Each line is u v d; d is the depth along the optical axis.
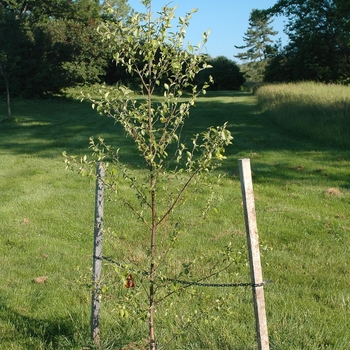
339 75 43.34
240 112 27.95
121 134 19.55
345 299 5.51
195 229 8.14
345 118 17.34
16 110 31.38
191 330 4.55
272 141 17.03
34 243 7.68
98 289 4.09
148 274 3.94
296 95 25.44
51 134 20.23
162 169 3.82
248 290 5.66
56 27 41.09
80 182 11.86
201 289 5.63
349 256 6.93
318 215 8.91
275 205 9.61
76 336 4.56
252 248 3.36
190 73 3.66
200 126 22.12
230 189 10.71
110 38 3.62
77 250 7.41
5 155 15.74
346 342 4.46
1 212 9.39
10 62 25.41
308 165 12.99
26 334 4.80
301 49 44.94
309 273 6.35
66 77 39.09
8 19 24.28
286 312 5.05
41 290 5.88
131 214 9.06
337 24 36.81
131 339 4.47
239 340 4.50
